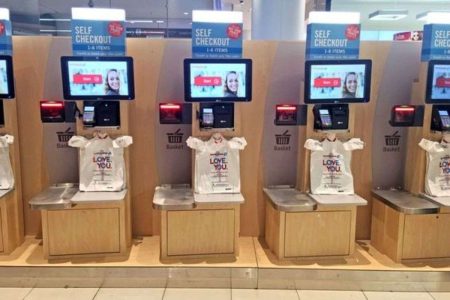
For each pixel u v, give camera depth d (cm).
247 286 315
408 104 366
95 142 327
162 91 354
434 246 325
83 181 329
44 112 338
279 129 365
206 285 315
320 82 319
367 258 333
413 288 315
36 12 684
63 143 358
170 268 312
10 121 326
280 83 358
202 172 332
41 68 345
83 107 323
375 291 313
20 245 347
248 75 319
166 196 329
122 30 314
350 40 320
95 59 308
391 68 361
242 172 370
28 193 363
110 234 326
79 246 323
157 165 366
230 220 325
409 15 1048
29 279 311
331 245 328
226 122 329
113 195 315
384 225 341
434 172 334
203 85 317
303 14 627
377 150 371
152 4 983
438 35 317
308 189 341
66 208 313
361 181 375
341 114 329
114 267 311
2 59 306
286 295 305
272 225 339
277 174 372
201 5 991
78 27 308
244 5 1112
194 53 317
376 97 364
